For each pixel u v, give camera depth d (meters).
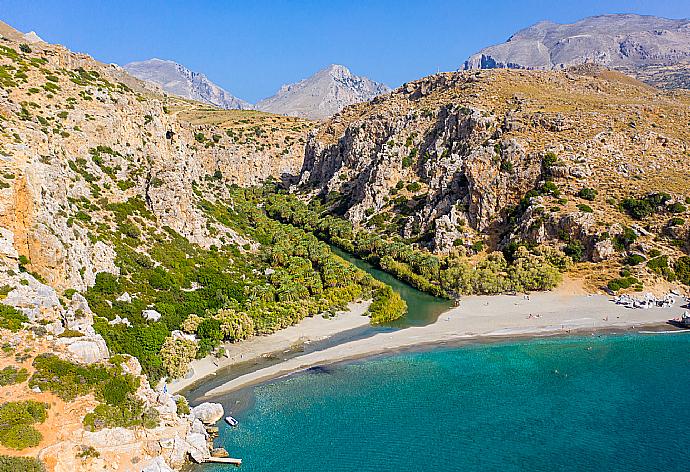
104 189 102.00
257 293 99.19
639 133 146.25
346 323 95.38
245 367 77.38
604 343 87.62
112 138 112.12
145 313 79.00
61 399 50.34
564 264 115.19
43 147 86.88
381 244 141.62
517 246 123.50
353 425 63.28
